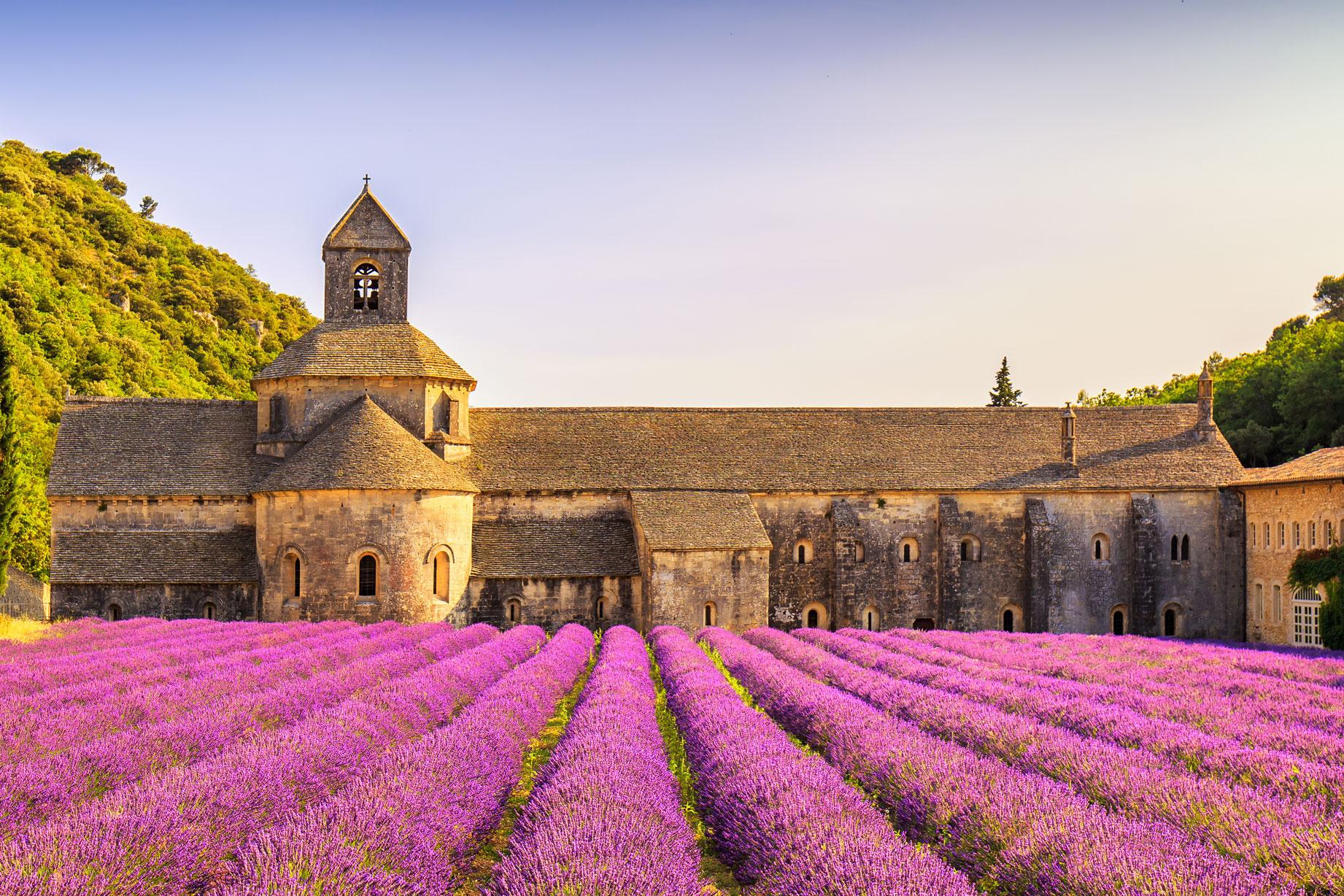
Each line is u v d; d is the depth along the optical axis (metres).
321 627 44.09
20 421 80.00
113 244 145.50
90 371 106.00
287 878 11.35
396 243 58.31
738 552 52.62
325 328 57.06
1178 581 58.97
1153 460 61.09
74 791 16.09
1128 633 58.59
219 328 145.50
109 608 49.41
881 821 14.38
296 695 24.94
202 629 42.62
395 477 48.94
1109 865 11.41
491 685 30.50
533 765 22.70
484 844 16.80
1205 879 10.88
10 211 129.12
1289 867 11.80
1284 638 54.12
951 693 27.72
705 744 20.59
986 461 60.25
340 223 58.19
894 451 60.50
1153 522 58.25
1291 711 24.02
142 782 15.67
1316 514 51.12
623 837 12.98
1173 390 118.06
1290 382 79.56
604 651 37.84
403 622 48.41
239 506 52.59
